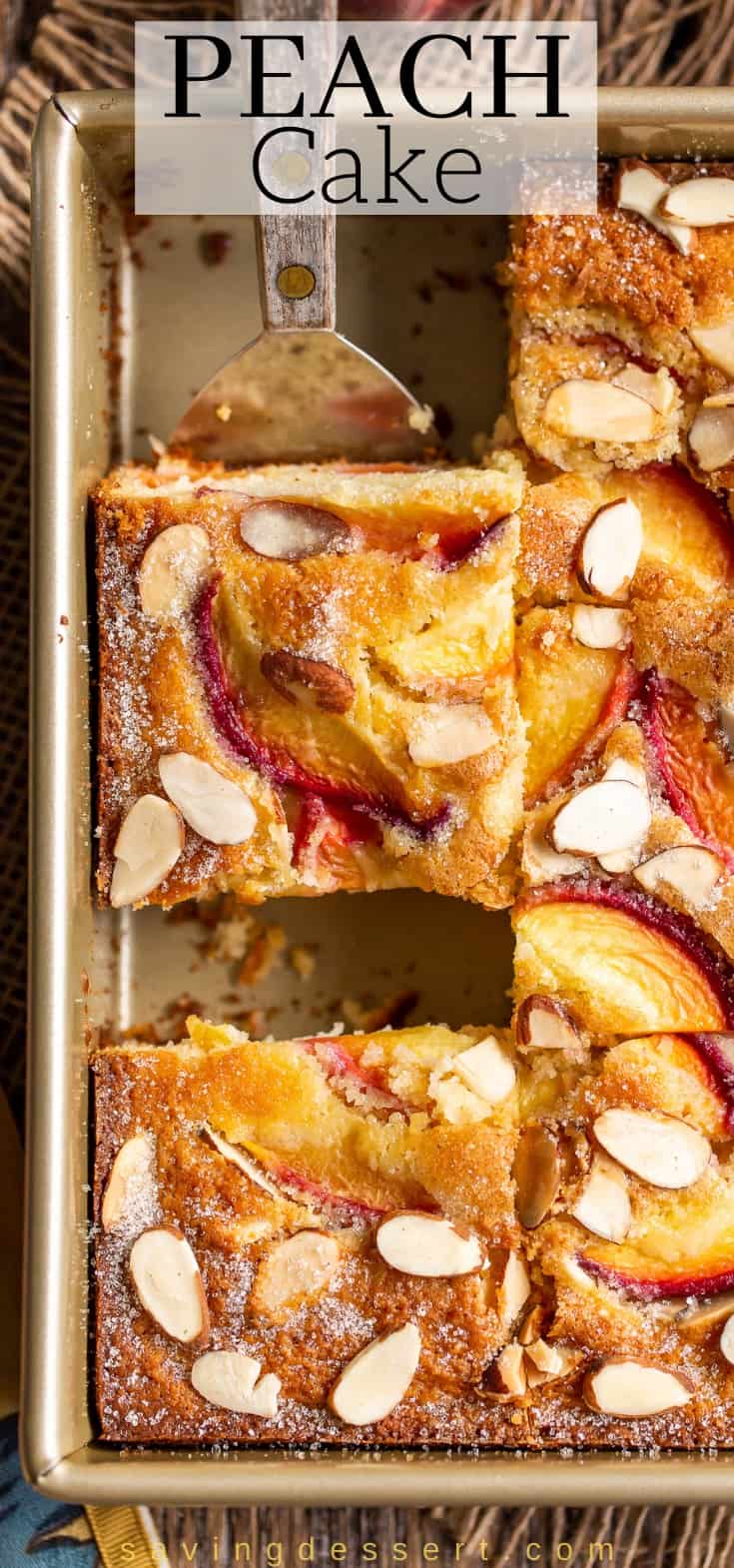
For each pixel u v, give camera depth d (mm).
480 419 531
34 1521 521
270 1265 490
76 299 500
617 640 499
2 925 532
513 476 506
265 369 516
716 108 491
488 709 495
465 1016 525
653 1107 490
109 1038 527
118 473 524
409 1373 485
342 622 497
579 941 494
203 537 500
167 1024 528
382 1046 499
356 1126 495
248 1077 497
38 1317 483
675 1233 488
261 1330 489
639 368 501
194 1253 492
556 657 500
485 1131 491
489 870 496
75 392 499
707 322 499
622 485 504
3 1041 530
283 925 529
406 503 499
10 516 538
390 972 527
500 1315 486
